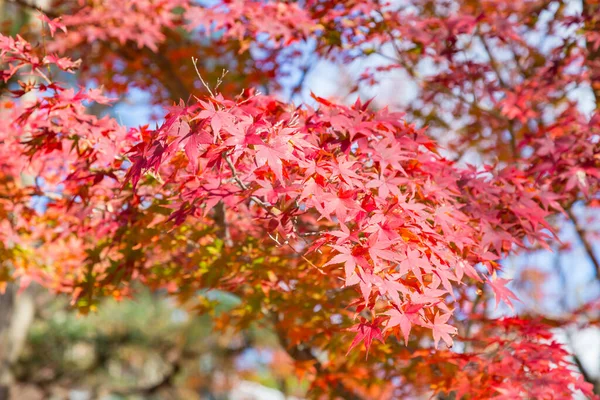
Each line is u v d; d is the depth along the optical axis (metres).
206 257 4.51
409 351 4.80
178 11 9.20
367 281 2.78
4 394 9.24
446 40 5.37
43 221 4.98
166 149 2.80
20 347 9.52
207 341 15.75
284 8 5.43
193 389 15.90
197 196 3.19
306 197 2.91
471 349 4.96
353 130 3.49
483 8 6.48
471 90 5.75
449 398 4.88
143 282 5.17
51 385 14.60
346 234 2.86
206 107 2.73
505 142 7.09
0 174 4.80
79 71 8.70
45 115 4.47
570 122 4.85
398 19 5.41
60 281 5.34
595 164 4.47
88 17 6.89
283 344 5.59
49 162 4.85
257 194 2.90
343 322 4.72
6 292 9.35
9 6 9.84
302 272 4.34
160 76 8.17
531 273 8.23
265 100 3.79
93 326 14.91
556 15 6.28
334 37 5.52
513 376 3.87
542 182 4.51
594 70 5.49
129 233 4.51
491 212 3.91
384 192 3.11
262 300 4.77
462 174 4.06
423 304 2.93
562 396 3.73
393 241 2.86
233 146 2.81
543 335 4.12
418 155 3.79
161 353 15.58
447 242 3.23
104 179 4.45
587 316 6.28
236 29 5.38
